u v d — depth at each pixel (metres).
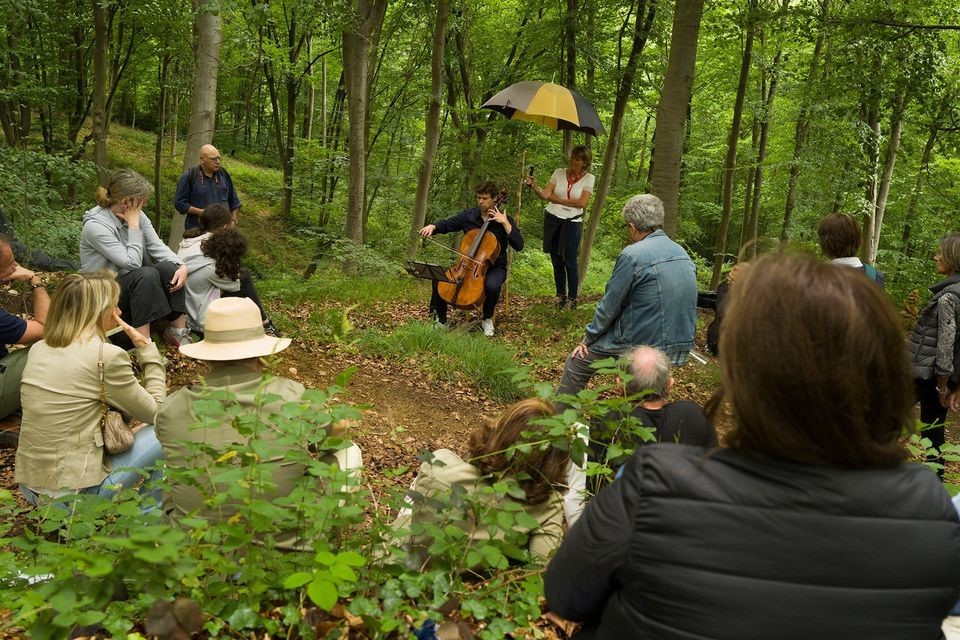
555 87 8.68
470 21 14.93
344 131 21.42
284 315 7.37
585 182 8.78
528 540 2.53
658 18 11.94
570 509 2.59
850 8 10.73
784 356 1.05
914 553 1.04
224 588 2.07
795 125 16.52
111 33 15.24
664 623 1.07
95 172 11.27
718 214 22.80
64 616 1.55
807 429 1.05
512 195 15.77
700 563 1.05
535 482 2.45
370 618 1.88
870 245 14.80
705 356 8.16
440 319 8.04
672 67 8.37
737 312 1.13
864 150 13.68
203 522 2.02
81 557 1.52
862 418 1.05
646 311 4.50
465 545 2.29
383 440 5.08
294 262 17.52
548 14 14.73
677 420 3.28
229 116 30.12
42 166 10.81
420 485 2.52
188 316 5.56
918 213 17.69
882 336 1.06
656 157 8.58
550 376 7.07
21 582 2.25
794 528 1.04
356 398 5.71
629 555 1.10
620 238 20.42
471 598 2.20
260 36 16.22
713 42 13.85
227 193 8.20
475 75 16.20
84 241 5.04
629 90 11.79
